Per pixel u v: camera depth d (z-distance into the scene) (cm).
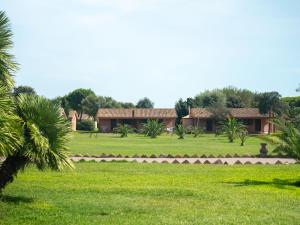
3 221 1186
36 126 1342
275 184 2056
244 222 1253
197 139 6856
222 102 11544
